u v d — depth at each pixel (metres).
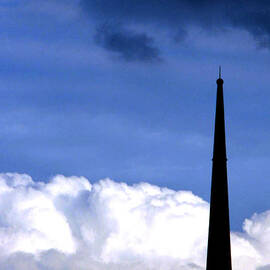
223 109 171.00
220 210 161.88
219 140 168.12
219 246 159.50
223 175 164.88
